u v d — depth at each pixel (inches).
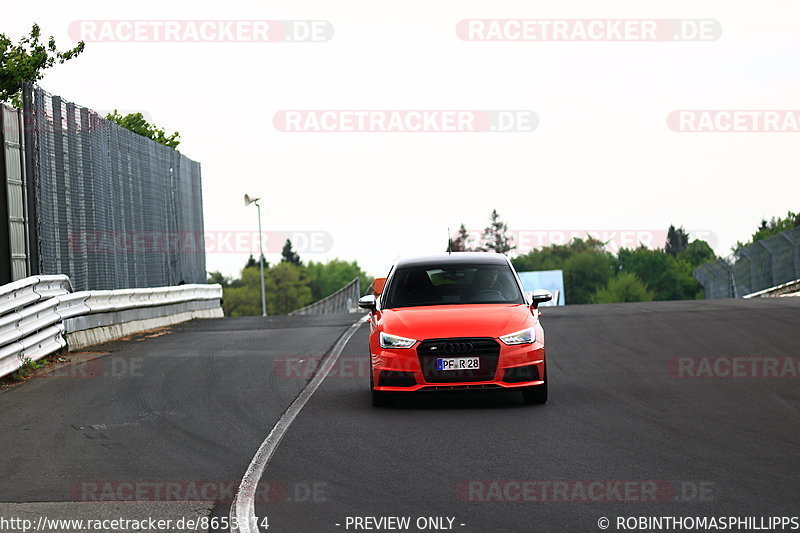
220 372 1170.0
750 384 976.9
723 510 527.5
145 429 820.0
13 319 1180.5
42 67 2760.8
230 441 762.8
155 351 1422.2
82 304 1487.5
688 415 816.3
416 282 1004.6
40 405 959.0
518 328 903.1
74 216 1512.1
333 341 1498.5
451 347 887.7
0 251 1327.5
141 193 1877.5
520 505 550.0
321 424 824.3
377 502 566.9
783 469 615.5
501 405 904.9
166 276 2033.7
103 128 1660.9
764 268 3353.8
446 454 690.2
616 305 2154.3
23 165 1369.3
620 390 963.3
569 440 725.9
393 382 893.2
